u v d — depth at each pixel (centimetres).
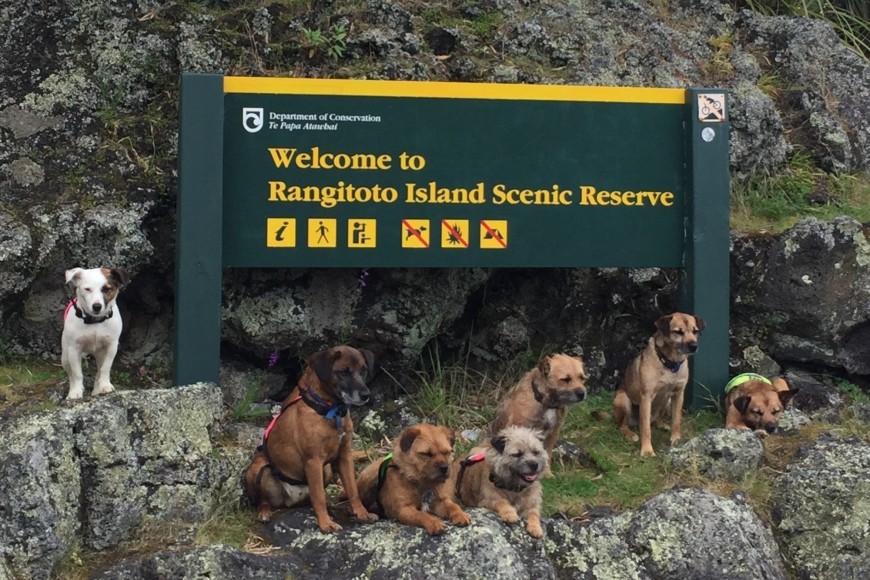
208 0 554
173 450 418
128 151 516
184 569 387
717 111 511
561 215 504
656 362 481
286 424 418
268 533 412
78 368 437
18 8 534
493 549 392
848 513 432
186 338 468
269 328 502
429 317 518
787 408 498
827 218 568
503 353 541
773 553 426
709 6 654
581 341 544
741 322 537
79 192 501
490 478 414
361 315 511
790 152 611
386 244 490
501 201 499
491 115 498
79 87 523
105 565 397
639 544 418
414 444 404
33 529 388
